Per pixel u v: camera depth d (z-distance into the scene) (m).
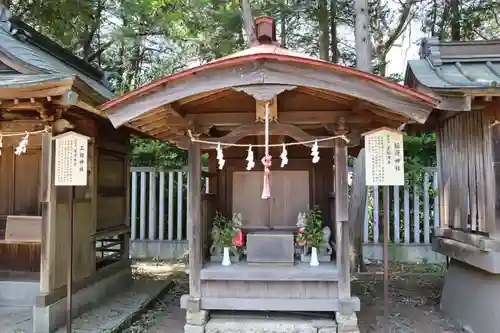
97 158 5.59
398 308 5.46
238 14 8.70
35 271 5.49
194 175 4.32
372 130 3.91
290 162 5.63
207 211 5.10
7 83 3.93
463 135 4.94
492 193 4.20
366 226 8.86
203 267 4.46
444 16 9.69
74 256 4.99
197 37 9.29
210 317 4.40
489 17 9.48
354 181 7.56
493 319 4.16
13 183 5.23
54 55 5.69
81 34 9.34
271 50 4.11
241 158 5.68
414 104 3.37
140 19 9.34
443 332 4.57
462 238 4.85
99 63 10.25
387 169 3.73
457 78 4.31
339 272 4.14
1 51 4.41
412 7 9.98
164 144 9.74
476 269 4.65
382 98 3.37
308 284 4.21
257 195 5.58
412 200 8.78
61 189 4.73
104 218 5.88
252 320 4.30
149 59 11.55
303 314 4.49
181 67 11.48
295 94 3.98
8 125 4.63
